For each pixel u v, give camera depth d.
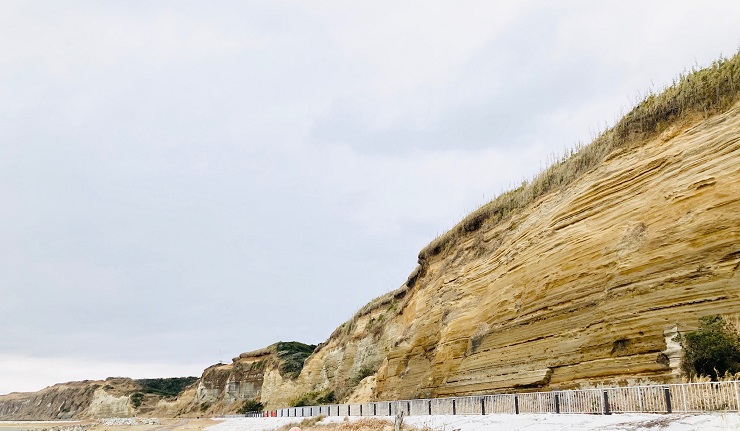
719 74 25.69
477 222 47.62
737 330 19.23
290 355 123.12
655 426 16.38
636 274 24.16
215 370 153.62
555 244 30.78
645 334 22.58
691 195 23.28
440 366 39.59
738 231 20.67
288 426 51.38
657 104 28.33
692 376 19.41
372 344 73.62
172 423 115.19
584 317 26.61
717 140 23.38
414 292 61.75
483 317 36.62
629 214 26.45
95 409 184.12
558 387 26.59
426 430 27.17
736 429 14.09
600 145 32.91
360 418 40.50
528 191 40.19
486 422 24.62
